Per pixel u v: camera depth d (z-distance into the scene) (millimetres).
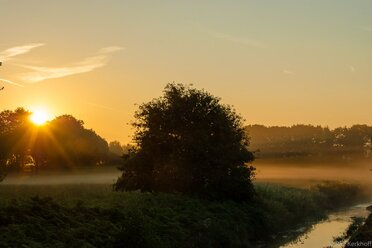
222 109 49875
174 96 49344
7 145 120000
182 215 34906
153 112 49031
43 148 127750
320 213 58781
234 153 47625
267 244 39969
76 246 24484
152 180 48125
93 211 31219
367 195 80188
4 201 31375
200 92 49594
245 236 38312
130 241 26297
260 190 56188
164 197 40531
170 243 29109
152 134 48625
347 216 57031
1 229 24578
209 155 46531
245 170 48281
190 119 48406
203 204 41688
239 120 51219
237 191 46500
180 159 46531
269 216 45844
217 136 48312
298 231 46250
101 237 26828
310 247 38438
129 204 34844
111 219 30391
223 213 39719
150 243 26891
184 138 46938
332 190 71750
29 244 23312
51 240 24734
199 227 33719
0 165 47906
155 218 32719
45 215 28203
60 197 39281
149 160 48656
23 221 26578
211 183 46062
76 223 28000
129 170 49250
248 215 42844
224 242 34125
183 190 46625
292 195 57406
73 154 133125
